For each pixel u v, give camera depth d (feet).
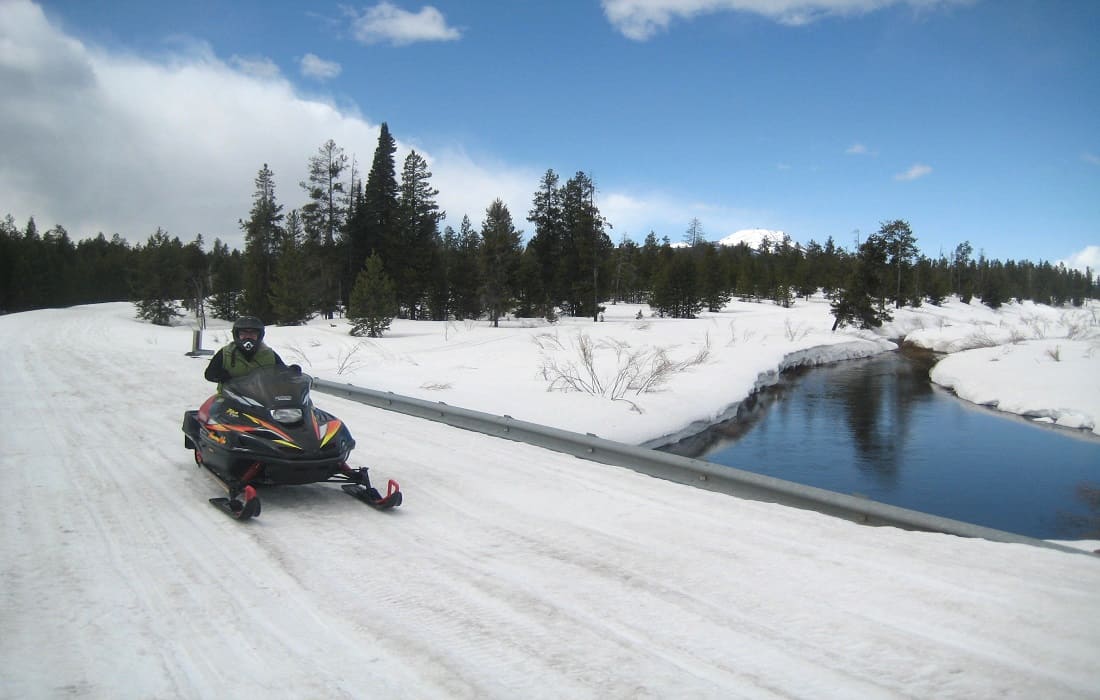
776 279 282.97
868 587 13.10
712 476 21.31
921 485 33.96
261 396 18.21
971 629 11.21
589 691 9.40
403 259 175.22
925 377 82.64
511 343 92.68
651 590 13.14
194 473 22.07
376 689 9.42
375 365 65.16
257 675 9.77
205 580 13.46
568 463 24.88
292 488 20.94
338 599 12.63
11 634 10.94
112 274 308.60
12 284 245.45
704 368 69.10
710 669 10.04
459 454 26.22
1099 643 10.61
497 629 11.40
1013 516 29.25
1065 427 49.60
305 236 185.16
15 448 25.41
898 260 220.43
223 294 207.31
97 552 14.92
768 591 13.02
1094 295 450.71
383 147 178.81
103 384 44.45
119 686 9.40
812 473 36.01
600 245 171.83
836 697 9.23
